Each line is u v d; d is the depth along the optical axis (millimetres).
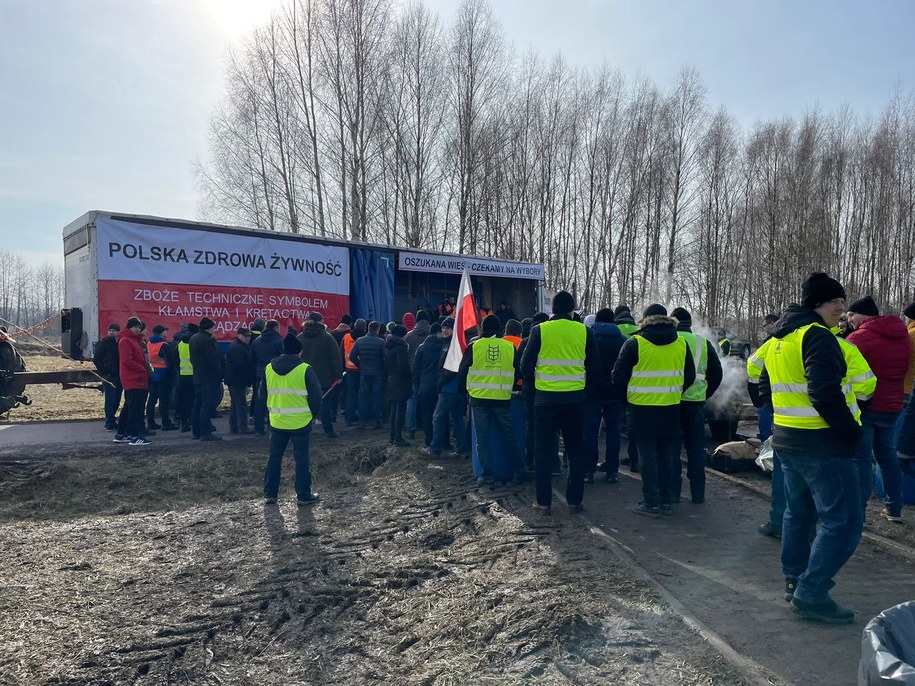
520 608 3928
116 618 4094
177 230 10484
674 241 34969
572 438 5934
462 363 7160
